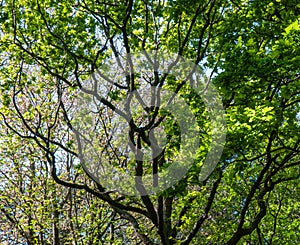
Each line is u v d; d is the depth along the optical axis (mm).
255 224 11914
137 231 11781
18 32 13375
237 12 12422
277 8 11477
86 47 13523
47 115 15555
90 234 17531
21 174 19391
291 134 10977
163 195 10383
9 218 18578
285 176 13891
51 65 13641
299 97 11906
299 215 18562
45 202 17891
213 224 14516
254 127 10547
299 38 9445
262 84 10430
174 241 12164
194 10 11773
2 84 13508
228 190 15734
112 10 12406
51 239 19781
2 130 18922
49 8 13617
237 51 10219
